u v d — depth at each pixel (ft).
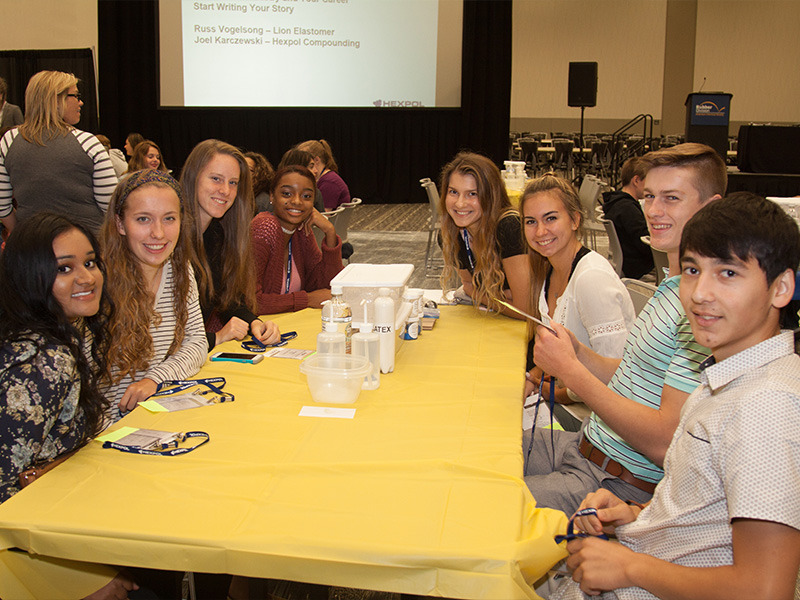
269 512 3.68
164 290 6.16
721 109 25.58
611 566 3.43
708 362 3.40
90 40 33.50
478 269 8.27
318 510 3.70
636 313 7.81
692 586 3.08
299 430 4.76
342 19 32.24
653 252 12.05
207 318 7.61
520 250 7.98
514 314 8.18
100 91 33.01
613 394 4.62
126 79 32.83
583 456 5.47
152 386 5.52
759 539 2.81
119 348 5.62
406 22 32.65
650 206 5.12
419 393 5.51
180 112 33.40
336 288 6.02
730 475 2.95
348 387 5.19
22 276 4.27
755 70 42.22
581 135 35.37
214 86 32.30
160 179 5.75
